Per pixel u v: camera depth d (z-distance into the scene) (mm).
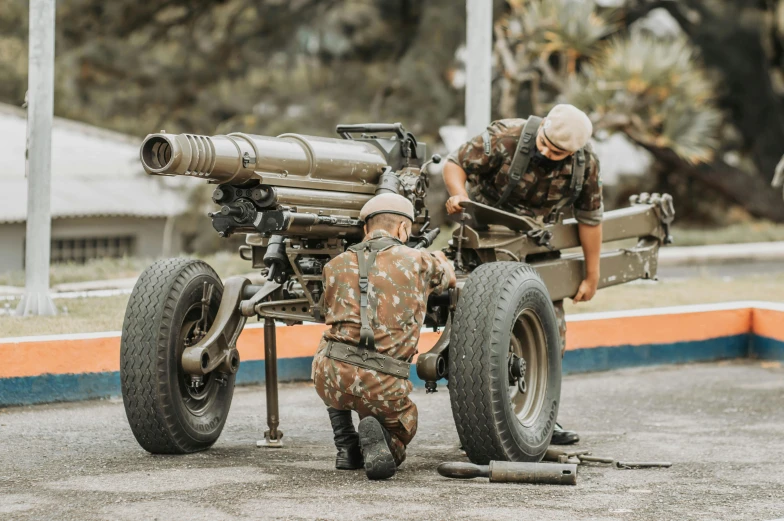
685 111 25656
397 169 8438
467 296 7523
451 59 31406
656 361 13094
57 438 8727
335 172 7742
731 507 6715
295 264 7707
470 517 6266
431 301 8219
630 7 33844
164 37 33281
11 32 37781
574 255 9672
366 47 33031
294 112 31984
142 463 7754
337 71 32531
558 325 9258
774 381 12164
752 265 22812
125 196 33844
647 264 10305
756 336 13680
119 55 32531
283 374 11680
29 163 12719
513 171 8609
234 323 8188
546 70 26203
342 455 7578
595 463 8117
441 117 30922
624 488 7211
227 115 33281
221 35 33281
